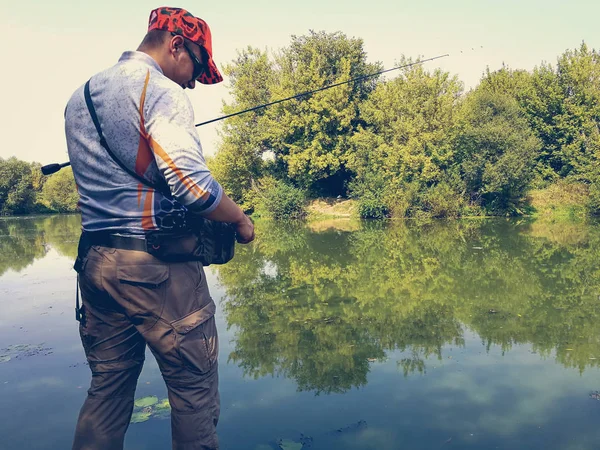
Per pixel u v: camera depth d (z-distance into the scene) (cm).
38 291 594
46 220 2392
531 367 321
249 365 334
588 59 2138
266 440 232
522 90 2291
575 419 249
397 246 969
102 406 185
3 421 256
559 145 2173
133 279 164
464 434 236
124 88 159
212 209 164
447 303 495
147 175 162
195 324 173
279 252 922
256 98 2381
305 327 423
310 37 2409
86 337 185
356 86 2392
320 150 2244
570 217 1745
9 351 369
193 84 194
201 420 176
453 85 1950
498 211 1873
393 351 357
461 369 319
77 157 171
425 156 1889
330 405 269
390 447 224
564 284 570
